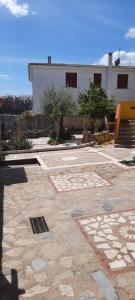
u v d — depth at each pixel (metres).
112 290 3.27
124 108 17.22
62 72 23.23
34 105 23.14
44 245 4.36
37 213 5.70
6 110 35.41
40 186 7.71
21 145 14.87
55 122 19.30
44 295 3.22
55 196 6.76
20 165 11.66
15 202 6.41
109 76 23.86
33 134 21.48
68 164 10.62
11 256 4.05
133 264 3.76
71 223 5.15
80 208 5.89
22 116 21.89
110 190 7.09
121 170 9.23
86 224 5.08
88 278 3.50
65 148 15.00
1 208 6.04
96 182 7.89
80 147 15.41
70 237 4.60
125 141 15.08
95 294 3.21
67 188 7.41
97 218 5.33
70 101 19.11
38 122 22.47
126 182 7.77
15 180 8.52
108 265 3.76
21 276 3.58
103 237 4.55
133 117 17.55
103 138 16.42
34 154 13.59
